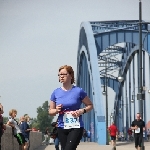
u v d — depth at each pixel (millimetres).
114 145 33594
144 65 63656
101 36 63844
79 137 8328
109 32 63781
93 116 62438
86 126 70188
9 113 18719
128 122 81812
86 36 60344
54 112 8312
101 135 50188
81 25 64812
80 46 68250
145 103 64750
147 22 62562
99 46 63625
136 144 24453
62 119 8367
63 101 8383
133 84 73812
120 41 63812
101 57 79875
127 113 81438
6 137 18453
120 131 88188
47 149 33969
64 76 8453
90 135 66375
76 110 8352
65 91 8461
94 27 64438
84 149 33094
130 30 63562
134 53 70688
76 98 8406
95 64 56969
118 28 63781
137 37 63406
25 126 21266
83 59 67750
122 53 79125
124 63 78688
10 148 19641
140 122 24328
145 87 29281
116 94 92875
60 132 8383
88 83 65938
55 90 8516
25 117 21422
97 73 56250
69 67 8516
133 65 72625
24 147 19328
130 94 79062
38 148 36812
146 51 62781
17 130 18766
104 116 52281
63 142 8359
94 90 54969
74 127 8312
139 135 24359
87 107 8445
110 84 93312
